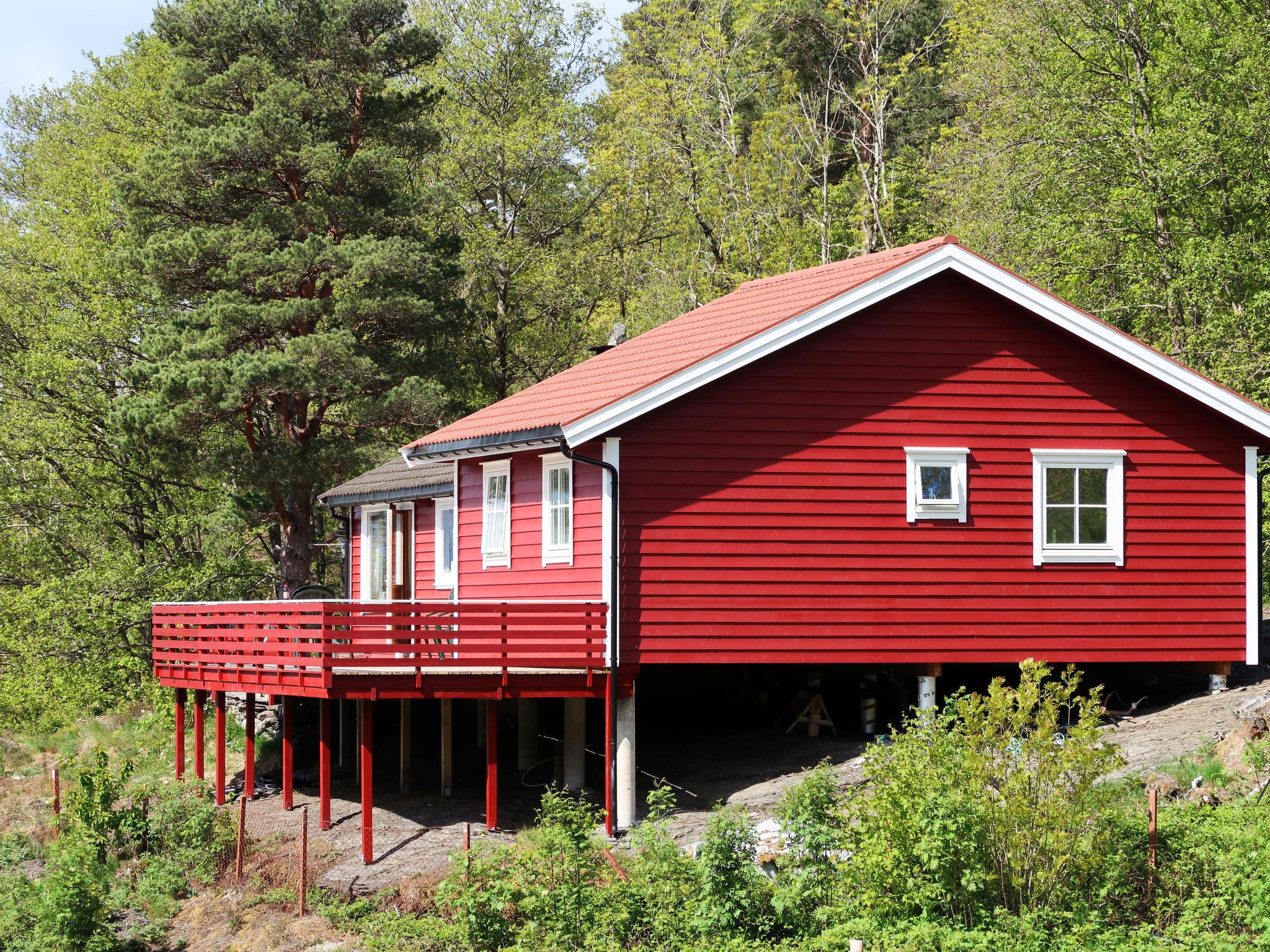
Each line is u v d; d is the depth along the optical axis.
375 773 23.98
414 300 34.12
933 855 13.00
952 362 20.56
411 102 37.00
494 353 46.34
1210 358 28.52
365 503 29.55
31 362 37.91
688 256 44.34
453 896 16.03
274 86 33.62
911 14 47.78
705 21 44.09
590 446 19.97
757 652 19.69
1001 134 35.22
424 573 27.70
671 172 44.44
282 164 33.62
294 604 19.61
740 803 19.31
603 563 19.58
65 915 17.80
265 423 39.34
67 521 40.00
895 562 20.19
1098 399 21.00
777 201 42.94
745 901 14.15
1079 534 20.84
